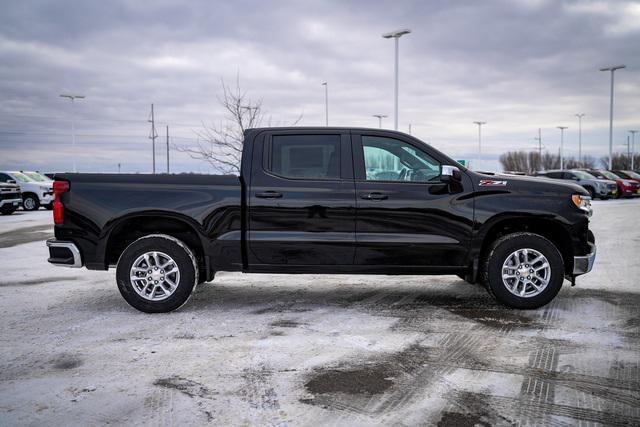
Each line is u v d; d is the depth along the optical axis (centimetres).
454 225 529
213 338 452
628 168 7875
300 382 356
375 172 539
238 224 532
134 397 332
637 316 517
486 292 631
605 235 1182
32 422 299
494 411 312
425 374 370
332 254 531
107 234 529
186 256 528
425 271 540
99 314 533
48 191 2352
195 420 301
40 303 583
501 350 418
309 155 541
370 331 471
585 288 644
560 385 350
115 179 536
